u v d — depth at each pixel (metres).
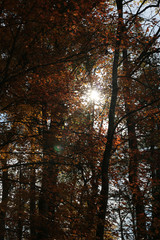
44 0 5.48
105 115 13.67
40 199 8.92
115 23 8.80
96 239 6.96
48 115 9.36
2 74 6.59
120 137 11.67
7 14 5.62
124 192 10.73
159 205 10.00
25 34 6.43
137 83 13.22
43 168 9.41
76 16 7.09
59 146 9.77
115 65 9.17
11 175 10.48
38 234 7.93
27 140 9.63
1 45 6.26
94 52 9.67
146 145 13.33
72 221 7.46
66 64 9.67
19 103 8.05
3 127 9.14
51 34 8.23
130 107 12.39
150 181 10.32
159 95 10.97
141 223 9.49
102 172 8.09
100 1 7.17
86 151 9.77
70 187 8.42
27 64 7.42
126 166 11.25
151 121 12.24
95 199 8.03
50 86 8.65
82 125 11.69
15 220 9.71
